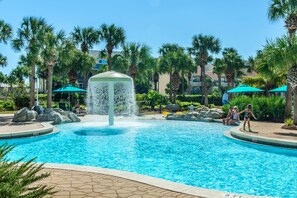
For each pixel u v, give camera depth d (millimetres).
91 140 14023
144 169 8883
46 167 7570
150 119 24750
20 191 3072
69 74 37031
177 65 40719
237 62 49500
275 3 20609
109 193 5555
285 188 7105
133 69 37438
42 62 28125
